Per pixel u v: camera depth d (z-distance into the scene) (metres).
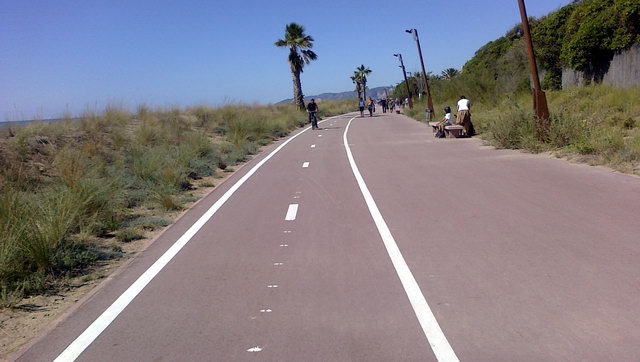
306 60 59.09
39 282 7.20
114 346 5.35
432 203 11.23
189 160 17.16
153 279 7.32
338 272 7.21
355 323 5.59
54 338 5.64
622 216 9.20
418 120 42.16
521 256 7.47
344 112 80.44
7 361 5.19
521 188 12.12
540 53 36.66
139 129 22.16
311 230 9.56
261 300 6.34
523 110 20.17
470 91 45.00
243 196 13.34
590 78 30.02
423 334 5.27
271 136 31.50
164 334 5.56
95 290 7.08
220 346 5.22
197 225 10.41
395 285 6.63
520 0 18.28
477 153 18.73
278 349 5.10
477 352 4.87
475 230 8.94
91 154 16.72
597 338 5.02
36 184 12.79
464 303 5.97
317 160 19.97
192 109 33.06
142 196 12.72
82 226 9.47
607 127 18.59
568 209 9.92
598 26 28.27
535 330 5.24
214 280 7.14
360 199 12.12
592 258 7.21
